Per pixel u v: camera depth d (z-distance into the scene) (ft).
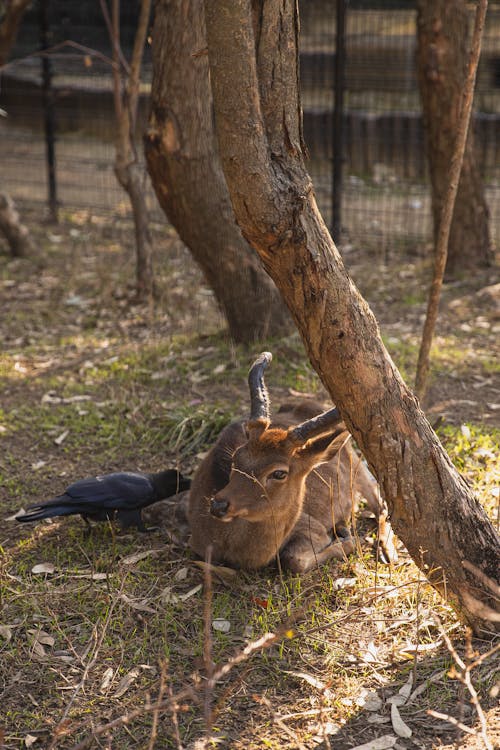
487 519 12.19
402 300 28.40
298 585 13.69
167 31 20.20
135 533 15.51
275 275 10.94
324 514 15.40
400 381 11.45
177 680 11.74
